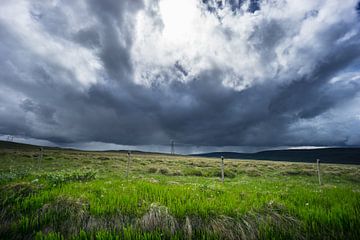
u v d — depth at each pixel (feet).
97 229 16.87
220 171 78.13
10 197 20.63
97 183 29.01
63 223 17.52
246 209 19.11
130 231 15.89
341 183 63.93
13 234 16.60
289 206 20.07
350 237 15.48
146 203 20.11
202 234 16.37
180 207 18.71
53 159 109.09
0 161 88.89
